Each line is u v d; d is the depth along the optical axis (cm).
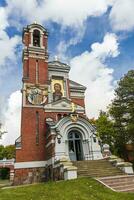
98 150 2820
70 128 2845
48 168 2772
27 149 2928
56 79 3644
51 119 3170
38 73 3416
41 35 3741
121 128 3619
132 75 3700
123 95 3669
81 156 2805
